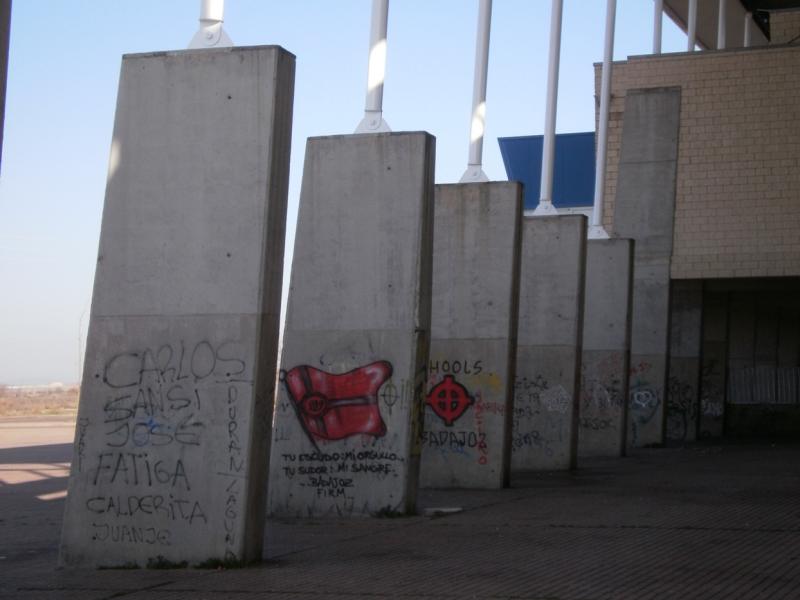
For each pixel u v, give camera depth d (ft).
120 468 39.11
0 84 29.53
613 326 92.32
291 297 53.57
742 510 49.03
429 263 52.95
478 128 67.36
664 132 108.06
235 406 37.99
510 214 65.41
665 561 35.42
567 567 34.68
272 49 39.04
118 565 38.78
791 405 133.49
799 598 28.96
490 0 69.15
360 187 53.21
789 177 104.17
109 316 39.91
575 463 77.77
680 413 117.80
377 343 52.11
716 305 129.90
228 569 36.96
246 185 38.86
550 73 82.94
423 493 61.52
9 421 195.93
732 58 106.93
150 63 40.47
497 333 65.00
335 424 52.16
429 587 31.78
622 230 107.86
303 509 52.03
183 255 39.32
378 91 53.93
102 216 40.45
